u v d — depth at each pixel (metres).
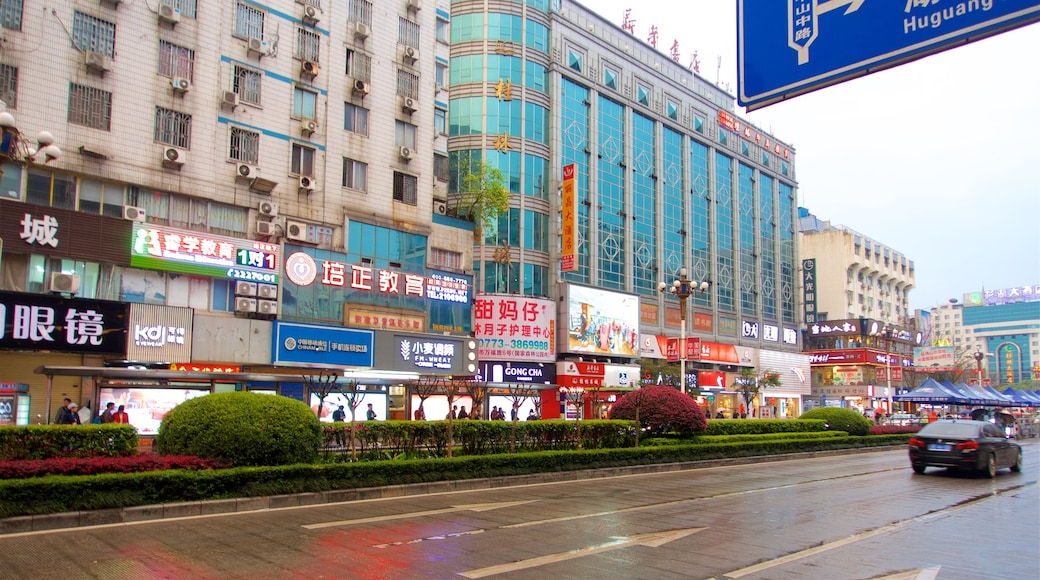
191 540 8.64
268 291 26.09
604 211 44.72
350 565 7.46
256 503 11.20
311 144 28.70
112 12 23.70
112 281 22.91
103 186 23.25
